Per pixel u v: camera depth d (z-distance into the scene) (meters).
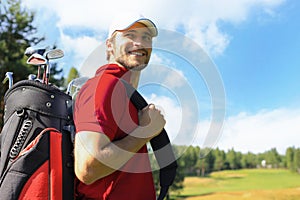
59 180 1.42
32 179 1.41
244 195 35.41
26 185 1.41
